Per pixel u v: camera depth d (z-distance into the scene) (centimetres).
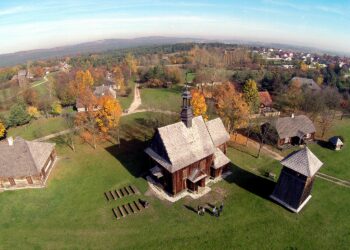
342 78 12556
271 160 5722
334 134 7306
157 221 3919
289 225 3838
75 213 4106
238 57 19338
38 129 7981
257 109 8838
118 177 5053
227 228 3778
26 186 4747
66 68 19638
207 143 4766
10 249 3466
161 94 12188
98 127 7112
